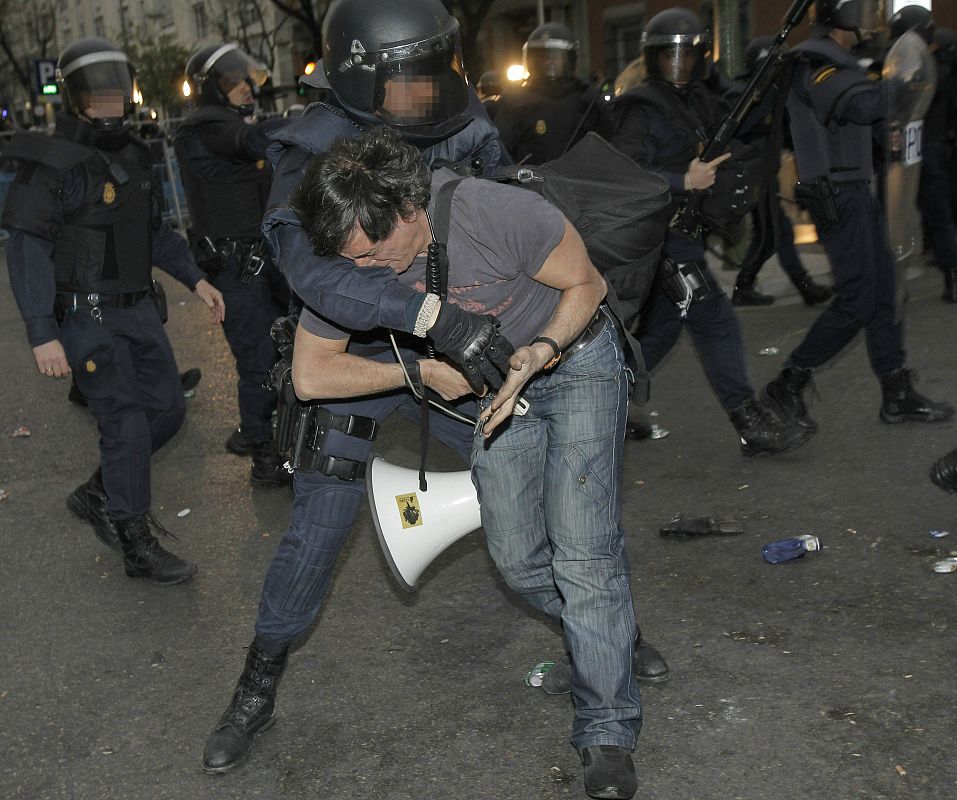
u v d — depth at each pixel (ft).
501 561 9.20
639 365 8.97
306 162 8.57
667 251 15.40
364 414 9.13
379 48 8.23
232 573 14.05
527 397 8.60
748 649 10.82
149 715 10.77
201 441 19.98
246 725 9.80
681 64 14.97
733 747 9.29
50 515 16.79
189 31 132.46
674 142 15.01
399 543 9.20
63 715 10.87
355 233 7.47
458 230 7.89
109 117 12.82
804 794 8.60
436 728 10.07
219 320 14.67
